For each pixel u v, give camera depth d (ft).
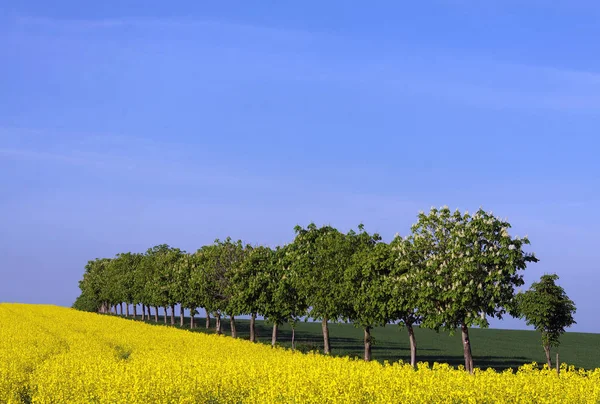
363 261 133.59
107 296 337.52
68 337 137.18
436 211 121.80
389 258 129.18
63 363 84.28
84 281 392.06
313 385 64.03
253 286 175.22
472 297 111.55
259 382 69.51
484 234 112.98
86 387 67.31
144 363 84.84
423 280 117.08
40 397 64.34
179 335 153.07
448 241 118.32
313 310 147.54
